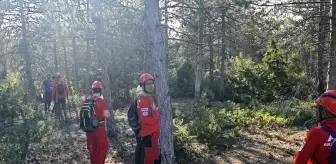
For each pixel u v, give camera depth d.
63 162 8.32
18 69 24.34
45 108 16.25
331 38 8.51
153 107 5.66
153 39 6.68
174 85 28.22
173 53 19.36
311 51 9.58
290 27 9.17
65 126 13.59
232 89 20.11
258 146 9.65
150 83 5.66
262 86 17.45
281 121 12.55
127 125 13.61
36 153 8.66
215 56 28.27
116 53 19.38
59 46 26.42
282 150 9.09
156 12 6.67
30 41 17.28
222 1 7.84
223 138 10.50
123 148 9.73
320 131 2.68
